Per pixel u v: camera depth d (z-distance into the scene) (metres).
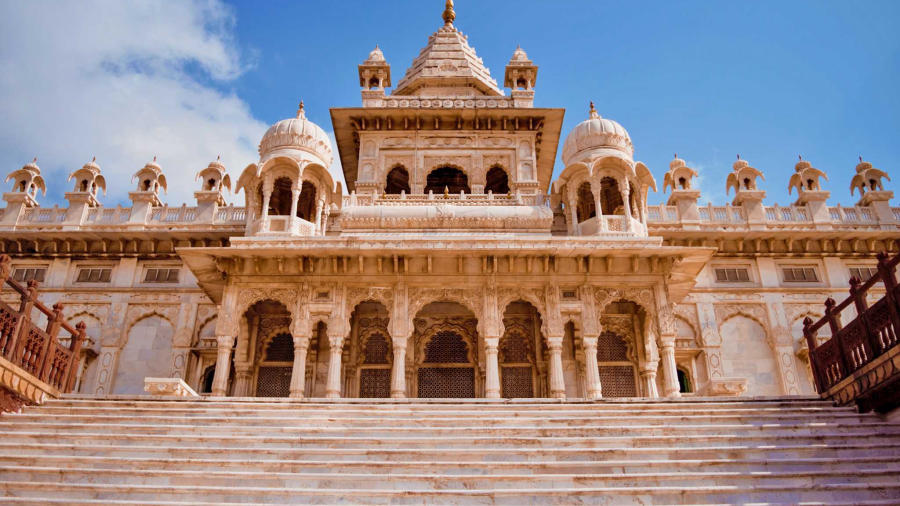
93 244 22.73
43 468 9.54
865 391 11.60
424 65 25.28
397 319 16.38
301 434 10.92
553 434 10.88
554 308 16.55
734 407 12.17
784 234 22.30
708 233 22.05
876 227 22.86
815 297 22.17
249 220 19.08
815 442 10.44
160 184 24.69
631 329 19.12
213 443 10.53
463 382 18.33
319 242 16.94
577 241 16.95
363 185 21.52
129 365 21.39
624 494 8.95
